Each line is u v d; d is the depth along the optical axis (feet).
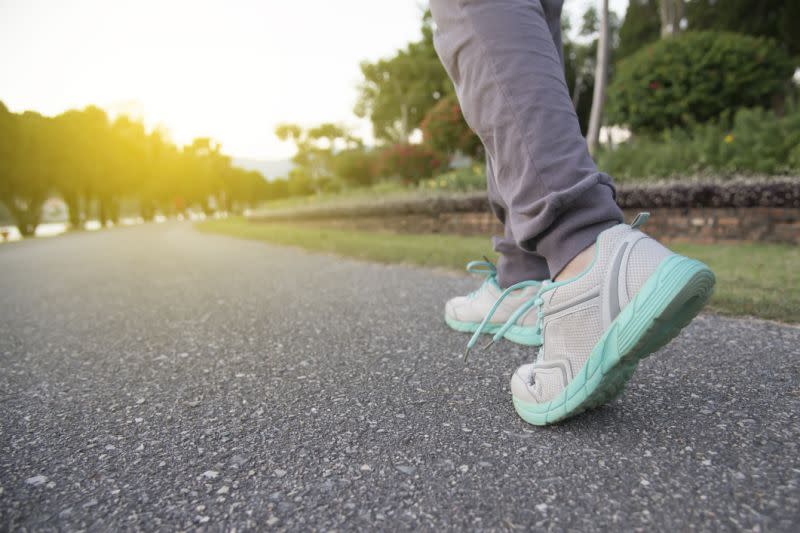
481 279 8.72
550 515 2.18
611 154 16.19
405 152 38.70
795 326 4.86
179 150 146.20
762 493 2.21
